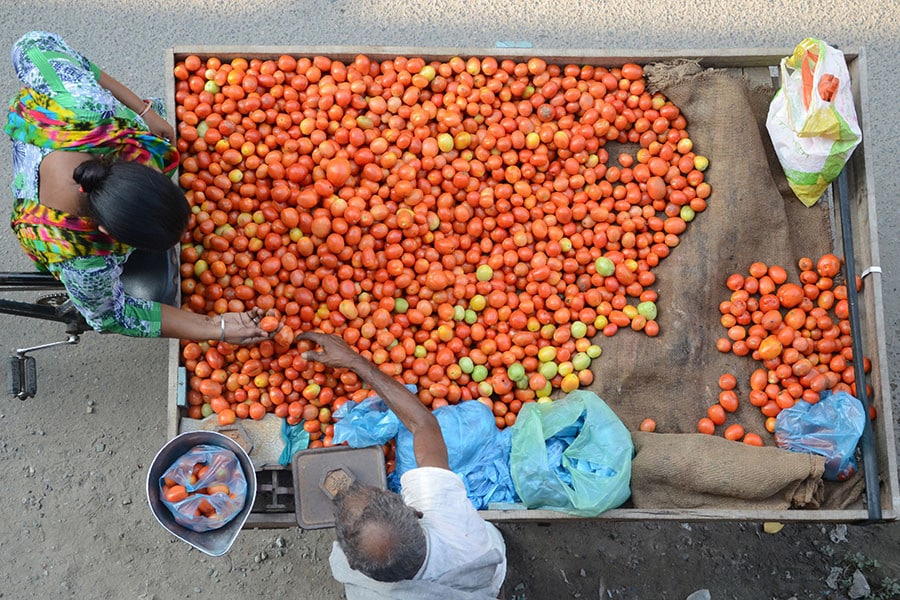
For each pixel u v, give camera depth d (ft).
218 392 9.83
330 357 9.14
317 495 9.08
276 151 10.39
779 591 11.95
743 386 10.36
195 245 10.16
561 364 10.36
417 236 10.48
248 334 9.30
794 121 10.14
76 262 7.78
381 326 10.16
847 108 9.96
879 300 10.03
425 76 10.58
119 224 6.95
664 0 14.39
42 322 12.51
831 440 9.62
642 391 10.35
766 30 14.37
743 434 10.12
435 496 7.54
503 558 8.19
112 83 9.07
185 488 8.80
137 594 11.62
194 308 9.95
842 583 11.91
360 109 10.59
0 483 11.90
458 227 10.72
